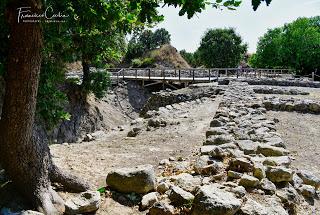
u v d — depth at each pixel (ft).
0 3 14.62
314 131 31.58
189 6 11.69
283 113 39.65
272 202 13.96
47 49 22.20
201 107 48.44
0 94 21.71
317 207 15.76
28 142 14.23
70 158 24.29
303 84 75.72
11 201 14.08
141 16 13.61
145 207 14.26
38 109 22.79
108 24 19.89
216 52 178.50
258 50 189.57
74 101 73.97
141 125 39.96
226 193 13.35
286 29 181.37
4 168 14.46
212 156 19.83
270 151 21.74
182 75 114.42
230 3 11.91
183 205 13.53
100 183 18.20
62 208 14.34
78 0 18.51
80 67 121.39
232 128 28.37
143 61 165.37
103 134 37.99
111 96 98.78
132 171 15.65
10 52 13.43
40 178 14.65
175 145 28.04
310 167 21.57
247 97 47.39
